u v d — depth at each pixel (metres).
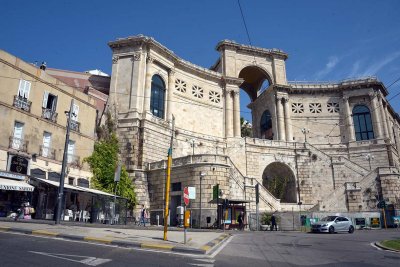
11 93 24.17
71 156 28.53
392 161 47.44
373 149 48.66
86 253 9.66
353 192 36.06
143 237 14.53
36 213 24.06
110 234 14.74
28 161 24.47
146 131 36.59
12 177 22.97
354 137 51.03
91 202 27.16
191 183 30.34
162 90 42.72
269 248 13.60
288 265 9.50
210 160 30.61
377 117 50.56
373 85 51.94
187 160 31.55
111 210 28.17
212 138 45.91
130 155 35.16
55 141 27.12
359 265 9.78
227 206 28.33
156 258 9.62
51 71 40.59
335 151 49.88
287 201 43.59
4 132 23.22
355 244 16.12
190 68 46.59
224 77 49.56
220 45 52.44
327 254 12.16
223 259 10.21
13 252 9.08
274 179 44.25
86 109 31.03
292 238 19.06
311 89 53.84
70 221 23.36
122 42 40.28
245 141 43.47
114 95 38.84
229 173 31.33
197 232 21.36
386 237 20.27
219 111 48.75
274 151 43.81
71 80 41.16
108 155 32.72
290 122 52.00
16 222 18.06
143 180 34.34
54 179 26.05
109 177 31.55
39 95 26.41
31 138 25.08
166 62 43.22
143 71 39.75
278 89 52.84
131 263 8.56
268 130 55.06
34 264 7.76
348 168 42.19
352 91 52.78
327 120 53.06
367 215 31.95
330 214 31.38
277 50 54.94
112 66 40.25
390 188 36.00
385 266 9.68
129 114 37.12
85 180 29.41
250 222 30.17
